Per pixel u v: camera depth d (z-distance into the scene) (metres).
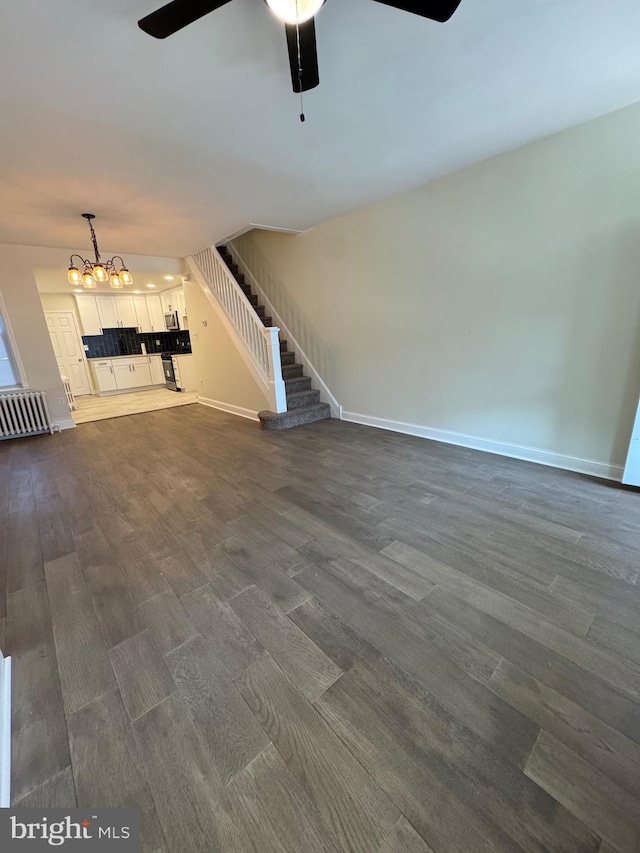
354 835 0.90
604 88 2.04
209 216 3.79
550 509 2.39
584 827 0.89
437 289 3.53
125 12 1.36
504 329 3.14
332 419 5.03
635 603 1.60
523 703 1.20
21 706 1.25
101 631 1.56
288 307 5.35
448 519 2.33
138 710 1.22
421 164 2.93
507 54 1.72
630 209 2.37
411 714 1.17
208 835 0.91
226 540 2.21
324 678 1.31
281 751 1.09
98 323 8.20
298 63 1.50
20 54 1.52
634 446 2.57
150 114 2.02
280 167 2.78
